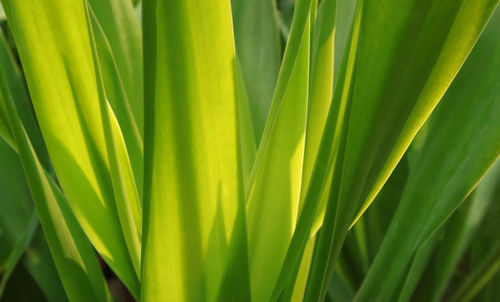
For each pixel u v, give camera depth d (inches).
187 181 15.8
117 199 17.6
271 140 18.4
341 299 29.8
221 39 15.3
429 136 22.3
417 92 15.5
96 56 16.6
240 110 23.7
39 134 28.4
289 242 18.8
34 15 17.0
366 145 16.1
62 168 18.0
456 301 25.8
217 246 16.6
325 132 17.6
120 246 18.7
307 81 18.1
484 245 26.7
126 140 20.3
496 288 27.0
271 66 29.6
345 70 17.2
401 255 22.0
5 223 28.1
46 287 26.4
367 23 15.3
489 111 20.9
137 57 22.1
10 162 29.5
